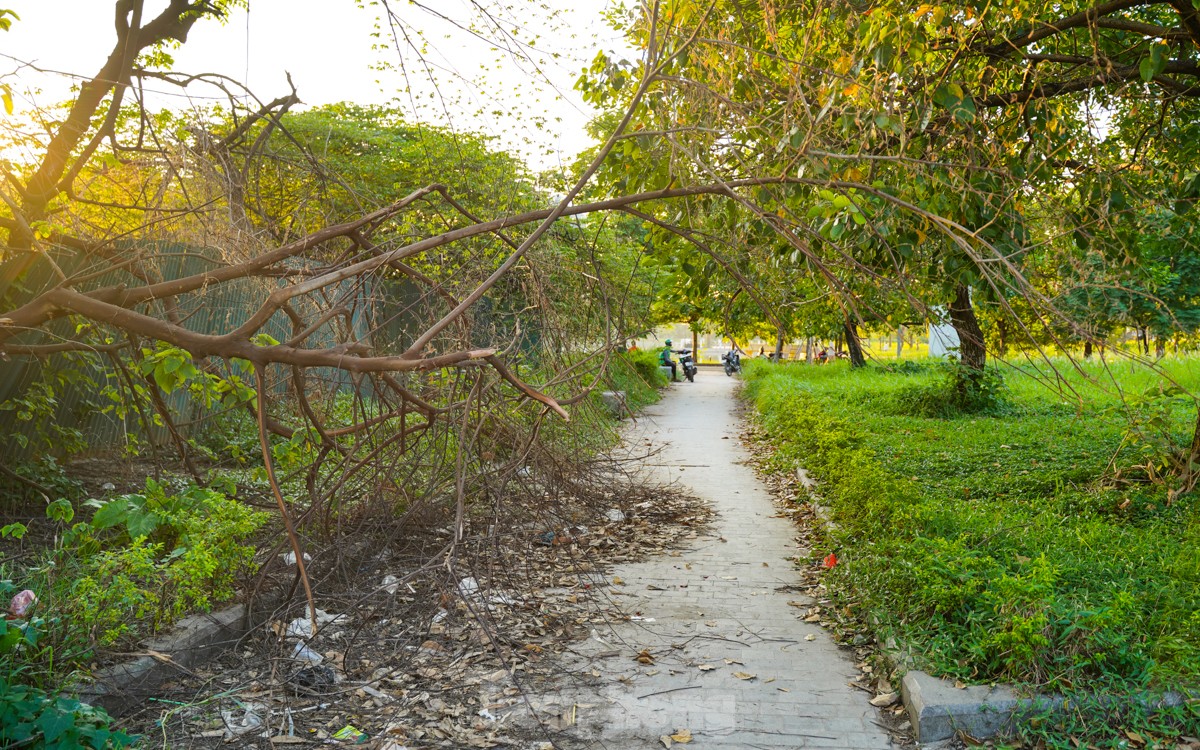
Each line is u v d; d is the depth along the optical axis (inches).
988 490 339.0
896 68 210.4
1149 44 321.1
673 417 811.4
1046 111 274.5
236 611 201.6
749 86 215.5
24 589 170.4
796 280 232.1
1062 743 150.0
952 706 158.7
